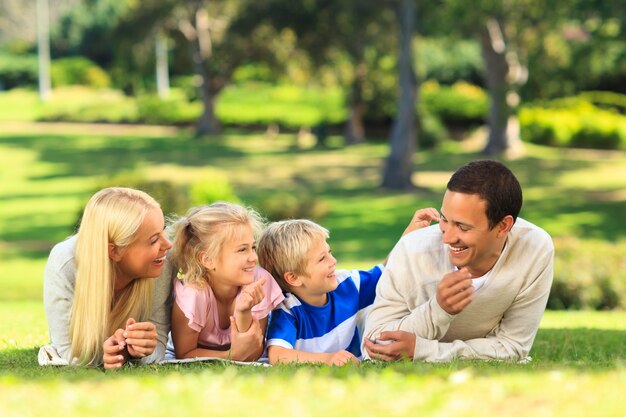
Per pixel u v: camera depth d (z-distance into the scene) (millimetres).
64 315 4902
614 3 27219
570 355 6148
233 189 35688
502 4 35031
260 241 5344
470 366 4152
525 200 32562
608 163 41188
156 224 4785
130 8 52469
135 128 60031
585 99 50625
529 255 4844
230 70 53812
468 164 4625
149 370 4508
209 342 5172
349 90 50906
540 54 39344
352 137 51219
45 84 74375
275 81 57812
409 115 35469
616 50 35938
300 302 5234
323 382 3557
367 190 35500
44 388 3607
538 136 46938
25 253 24406
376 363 4516
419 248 5012
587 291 13445
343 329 5305
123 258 4793
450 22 35469
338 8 43312
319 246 5164
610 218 29203
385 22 41625
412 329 4793
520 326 4988
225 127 57469
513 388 3367
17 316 8867
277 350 4914
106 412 3191
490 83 42156
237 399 3295
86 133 56844
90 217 4746
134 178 24500
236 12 49531
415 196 34094
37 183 38156
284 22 45281
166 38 57781
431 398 3256
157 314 5043
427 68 56594
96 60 86000
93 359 4805
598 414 3033
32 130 58406
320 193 35000
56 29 85875
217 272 5012
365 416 3057
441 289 4602
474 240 4566
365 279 5535
